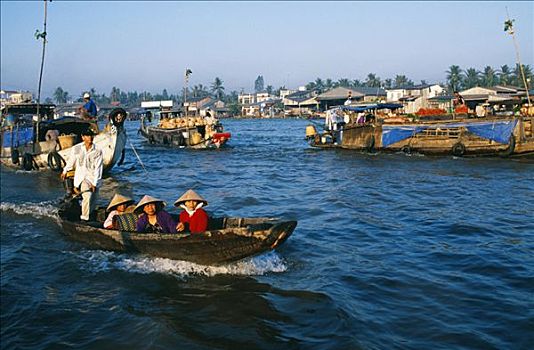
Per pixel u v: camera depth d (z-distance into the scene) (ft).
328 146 102.89
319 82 437.99
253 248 26.03
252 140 142.61
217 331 20.66
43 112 80.79
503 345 18.52
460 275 25.89
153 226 29.71
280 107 401.90
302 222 38.70
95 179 35.53
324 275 26.27
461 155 79.56
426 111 88.07
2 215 42.60
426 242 32.30
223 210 45.03
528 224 36.29
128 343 20.39
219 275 26.76
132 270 28.07
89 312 23.50
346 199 47.60
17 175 69.72
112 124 66.95
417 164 74.43
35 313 23.66
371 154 89.40
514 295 22.99
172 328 21.08
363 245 31.89
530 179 57.98
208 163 86.48
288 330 20.39
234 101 517.14
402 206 43.98
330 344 18.98
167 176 69.92
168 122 118.83
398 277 25.79
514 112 84.79
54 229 37.63
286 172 72.59
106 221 31.91
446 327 20.02
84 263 29.73
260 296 23.81
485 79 318.24
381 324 20.43
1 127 82.43
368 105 99.60
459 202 45.34
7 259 31.07
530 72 226.58
